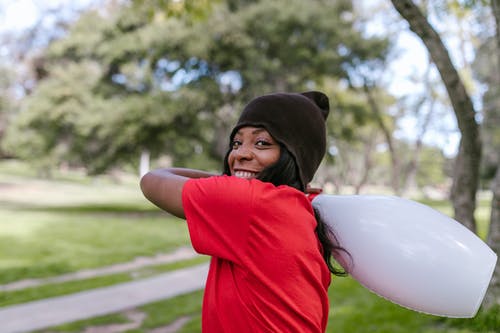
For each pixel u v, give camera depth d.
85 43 21.44
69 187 39.25
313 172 1.19
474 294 1.17
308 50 19.30
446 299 1.17
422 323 4.75
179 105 18.66
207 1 6.73
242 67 19.28
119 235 13.53
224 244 1.05
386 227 1.22
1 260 9.38
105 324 5.52
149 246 11.75
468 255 1.18
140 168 38.81
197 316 5.80
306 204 1.10
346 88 22.69
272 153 1.12
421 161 36.97
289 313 1.02
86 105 21.20
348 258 1.25
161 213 21.45
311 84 21.20
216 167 22.25
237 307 1.04
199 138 21.56
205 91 18.97
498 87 14.80
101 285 7.49
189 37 18.28
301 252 1.04
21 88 34.78
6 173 46.94
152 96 19.22
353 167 45.50
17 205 23.86
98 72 22.14
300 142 1.13
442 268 1.16
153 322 5.55
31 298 6.59
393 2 4.29
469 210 4.95
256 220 1.03
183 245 12.20
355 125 23.17
